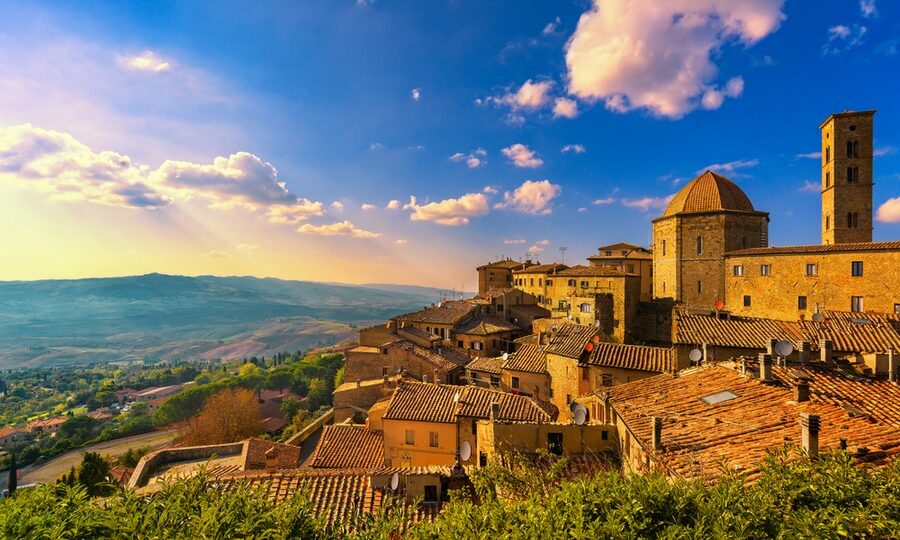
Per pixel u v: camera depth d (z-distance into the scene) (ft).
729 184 234.17
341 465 107.04
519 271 357.61
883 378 65.72
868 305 160.35
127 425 422.00
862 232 207.82
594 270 253.24
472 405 107.34
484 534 24.68
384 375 191.11
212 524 24.40
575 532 24.26
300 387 456.45
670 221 229.86
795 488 28.09
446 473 65.16
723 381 69.67
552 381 138.31
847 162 211.00
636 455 56.54
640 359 114.52
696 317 118.83
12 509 24.81
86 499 27.71
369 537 26.94
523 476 54.08
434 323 241.96
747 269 197.26
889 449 41.57
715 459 43.29
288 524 25.68
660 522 25.54
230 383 430.20
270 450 106.63
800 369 68.49
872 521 25.30
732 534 23.88
